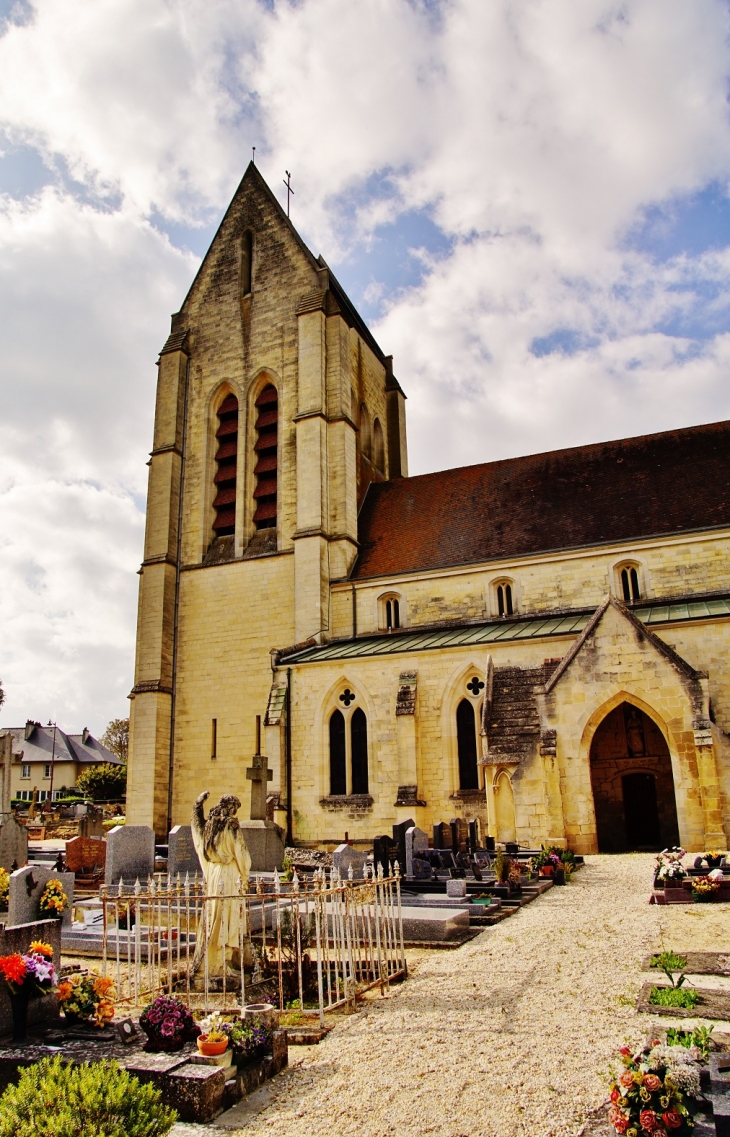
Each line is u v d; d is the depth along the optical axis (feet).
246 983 48.62
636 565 133.08
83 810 246.27
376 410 196.54
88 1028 40.45
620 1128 27.55
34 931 46.11
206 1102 32.12
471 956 54.95
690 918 61.87
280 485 165.68
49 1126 25.84
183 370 182.91
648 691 99.09
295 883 46.34
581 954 53.01
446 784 121.39
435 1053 37.14
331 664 134.31
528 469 162.71
